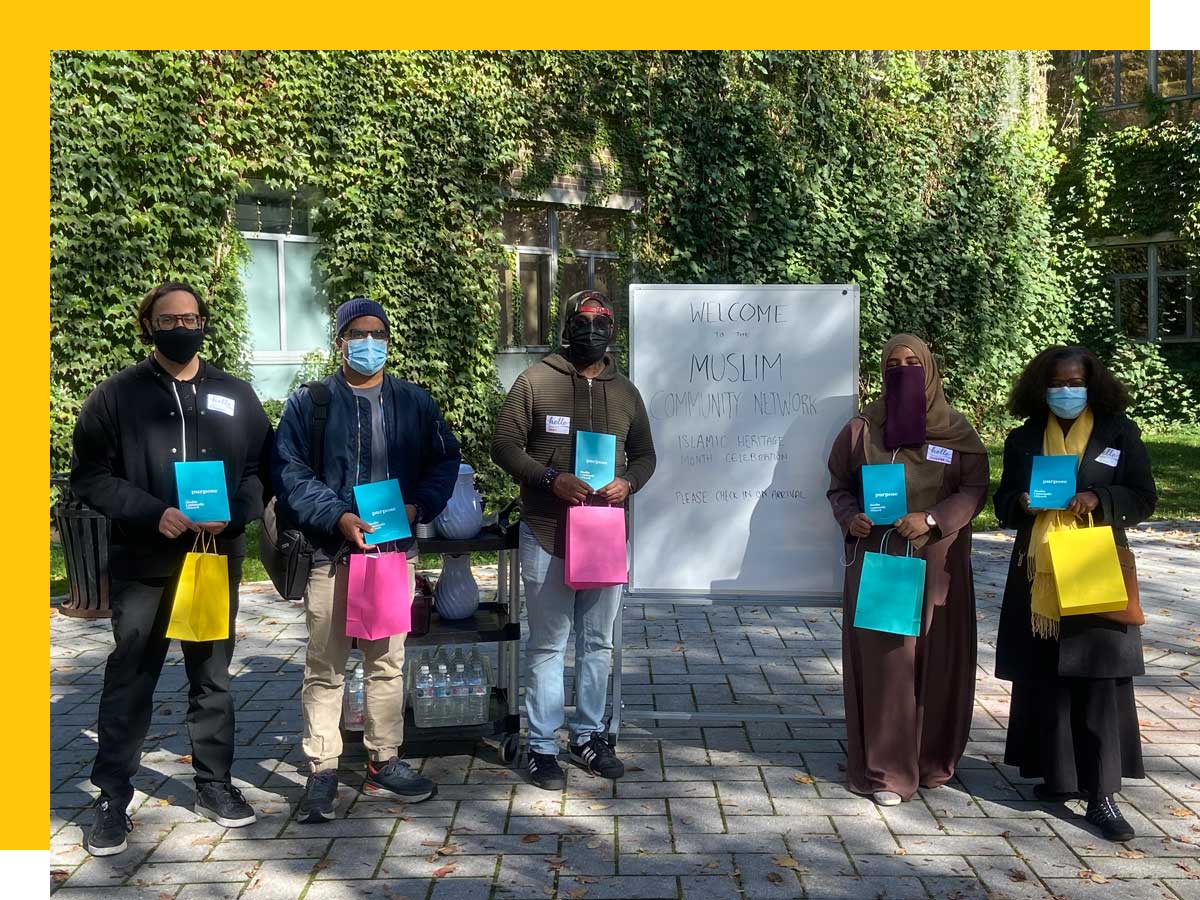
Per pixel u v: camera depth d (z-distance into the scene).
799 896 3.60
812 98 15.66
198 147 10.52
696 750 5.01
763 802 4.39
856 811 4.30
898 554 4.45
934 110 17.28
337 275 11.73
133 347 10.37
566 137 13.22
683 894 3.61
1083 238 20.66
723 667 6.39
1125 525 4.21
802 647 6.83
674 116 14.16
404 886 3.67
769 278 15.19
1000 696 5.79
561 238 13.66
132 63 10.16
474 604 4.98
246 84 10.85
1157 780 4.61
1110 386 4.23
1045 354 4.30
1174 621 7.35
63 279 10.02
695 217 14.52
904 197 16.94
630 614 7.70
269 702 5.73
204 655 4.18
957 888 3.65
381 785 4.44
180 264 10.58
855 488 4.63
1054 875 3.74
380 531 4.15
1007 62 18.22
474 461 12.55
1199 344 20.25
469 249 12.40
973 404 18.16
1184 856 3.90
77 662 6.44
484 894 3.61
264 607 7.79
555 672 4.59
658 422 5.25
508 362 13.20
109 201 10.22
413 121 11.88
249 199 11.29
